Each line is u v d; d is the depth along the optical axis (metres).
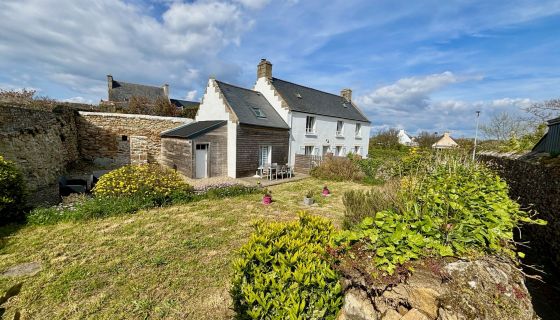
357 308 1.92
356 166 14.27
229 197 9.09
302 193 10.42
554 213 5.73
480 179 4.54
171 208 7.40
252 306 2.29
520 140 12.96
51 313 3.23
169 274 4.09
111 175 7.63
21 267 4.16
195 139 12.53
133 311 3.31
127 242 5.14
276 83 18.42
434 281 1.90
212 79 14.90
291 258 2.41
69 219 6.06
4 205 5.53
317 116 18.56
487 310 1.78
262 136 14.69
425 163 6.00
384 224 2.45
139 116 15.30
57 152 10.94
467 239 2.32
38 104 14.71
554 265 5.47
